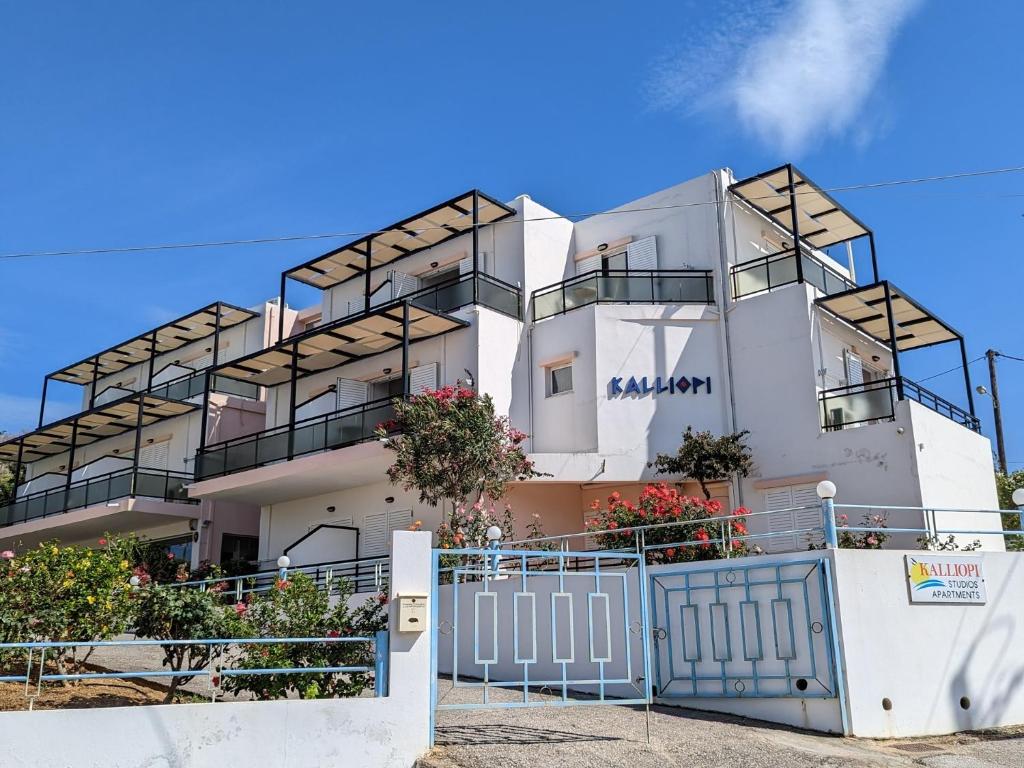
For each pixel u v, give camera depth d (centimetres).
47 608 1121
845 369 2042
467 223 2302
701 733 986
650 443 1980
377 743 841
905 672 1090
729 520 1227
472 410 1761
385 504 2144
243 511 2669
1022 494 1266
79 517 2661
